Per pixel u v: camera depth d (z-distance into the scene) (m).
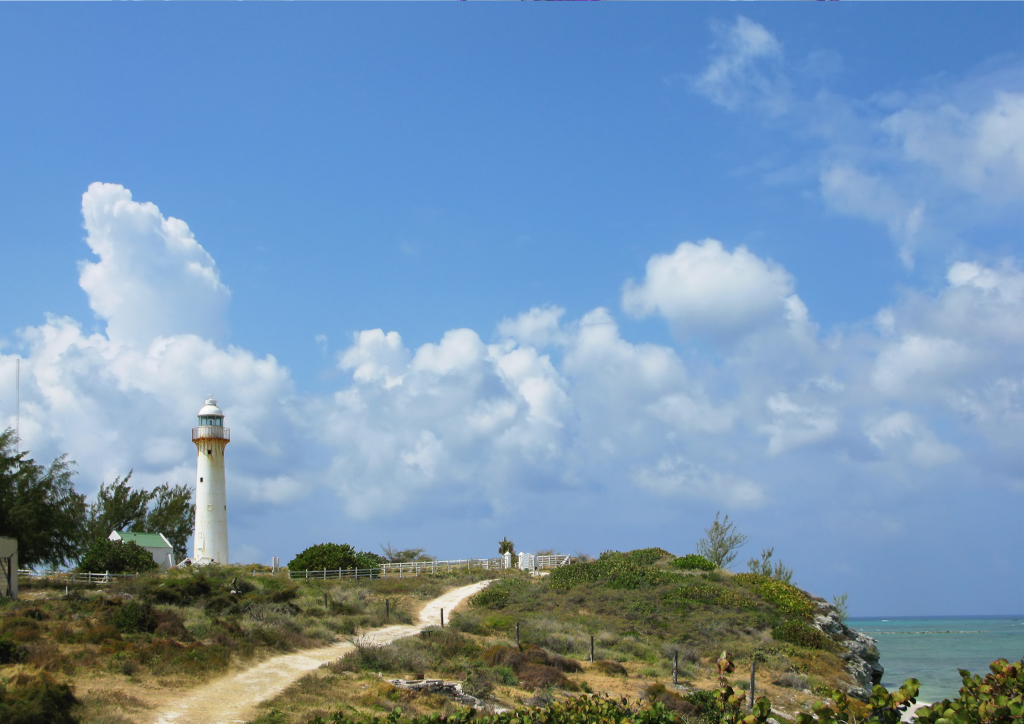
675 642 48.41
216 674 29.31
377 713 25.23
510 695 31.31
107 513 86.81
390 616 49.66
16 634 29.83
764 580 61.47
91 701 23.34
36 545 60.38
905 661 80.69
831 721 9.55
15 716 20.08
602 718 14.48
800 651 47.78
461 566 77.19
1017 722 8.57
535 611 56.03
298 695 26.86
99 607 37.00
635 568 65.25
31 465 61.28
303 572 67.06
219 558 73.88
